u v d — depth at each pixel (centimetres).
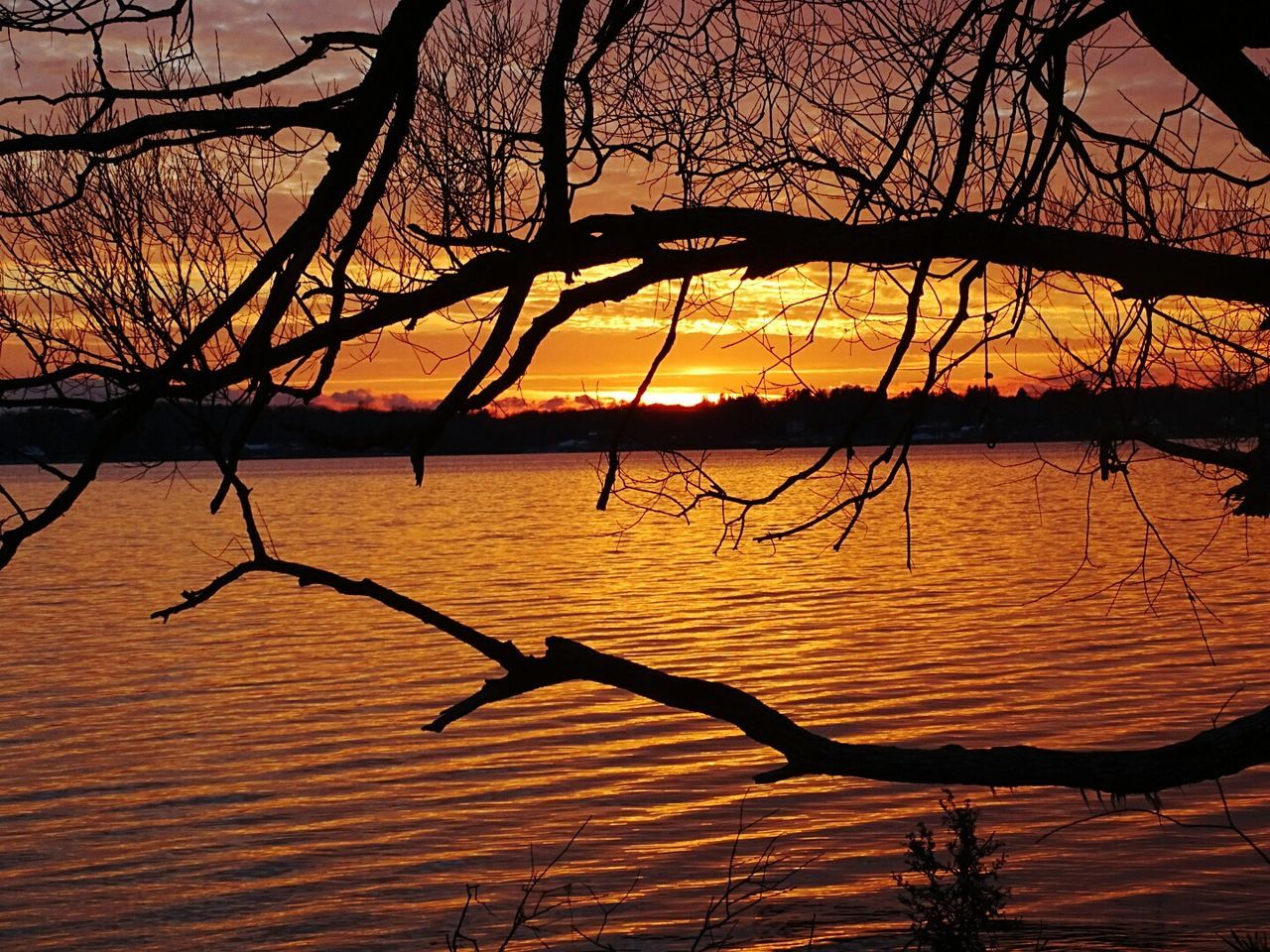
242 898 1521
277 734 2552
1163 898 1261
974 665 3095
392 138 260
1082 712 2466
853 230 311
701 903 1354
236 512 13275
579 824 1744
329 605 5034
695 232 317
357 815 1886
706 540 7881
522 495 16000
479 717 2592
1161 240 318
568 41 286
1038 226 311
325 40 323
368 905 1464
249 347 250
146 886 1579
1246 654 3117
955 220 308
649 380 310
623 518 10206
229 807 1964
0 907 1509
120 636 4275
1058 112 289
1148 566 4981
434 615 288
